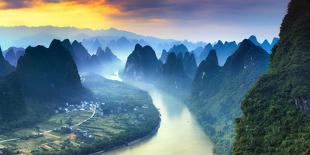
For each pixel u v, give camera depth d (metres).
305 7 143.25
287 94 114.75
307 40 129.25
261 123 113.25
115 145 195.50
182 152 178.75
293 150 97.00
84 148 184.38
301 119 105.69
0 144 188.12
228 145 171.62
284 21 151.25
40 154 172.38
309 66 119.31
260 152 104.69
